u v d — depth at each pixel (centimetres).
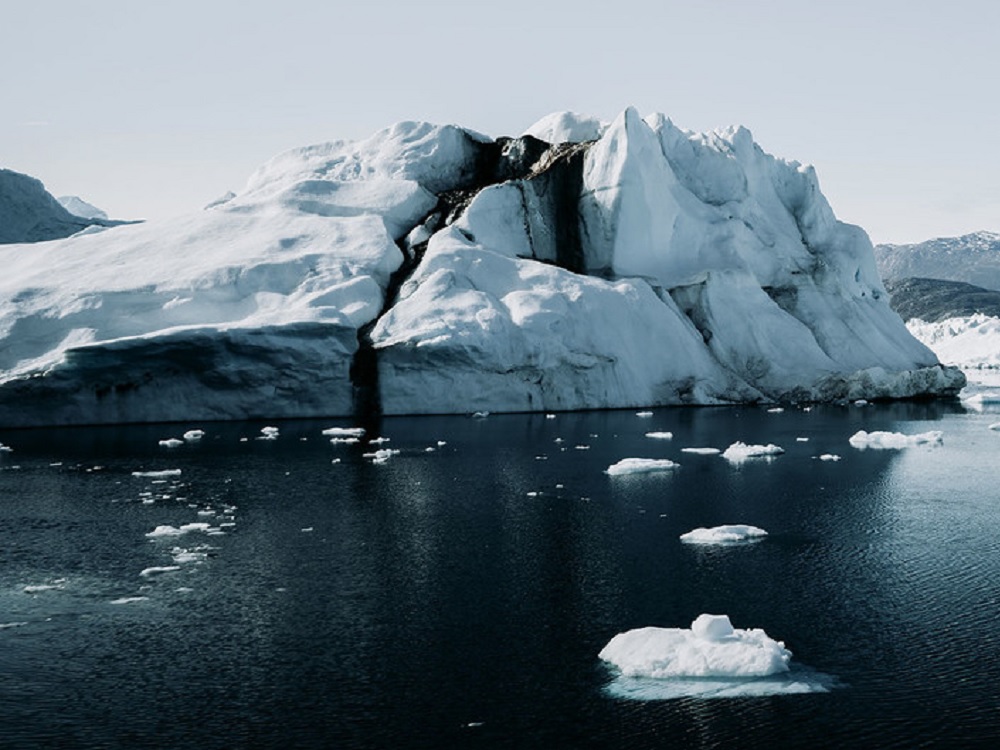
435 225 7519
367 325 6462
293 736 1775
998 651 2133
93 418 5803
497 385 6406
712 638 2100
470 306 6500
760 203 8869
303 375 6038
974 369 13275
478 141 8469
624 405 6819
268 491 3844
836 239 9125
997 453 4878
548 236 7706
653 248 7794
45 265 6800
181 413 5925
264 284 6397
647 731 1775
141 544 3061
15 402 5628
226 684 1998
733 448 4806
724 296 7725
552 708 1872
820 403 7506
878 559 2862
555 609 2422
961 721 1802
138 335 5919
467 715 1848
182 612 2425
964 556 2892
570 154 7944
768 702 1886
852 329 8344
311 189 7750
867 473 4291
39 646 2212
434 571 2752
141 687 1989
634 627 2294
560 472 4269
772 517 3409
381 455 4647
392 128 8575
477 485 3969
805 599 2489
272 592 2573
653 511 3503
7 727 1816
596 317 6869
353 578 2691
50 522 3344
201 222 7300
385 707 1886
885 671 2027
